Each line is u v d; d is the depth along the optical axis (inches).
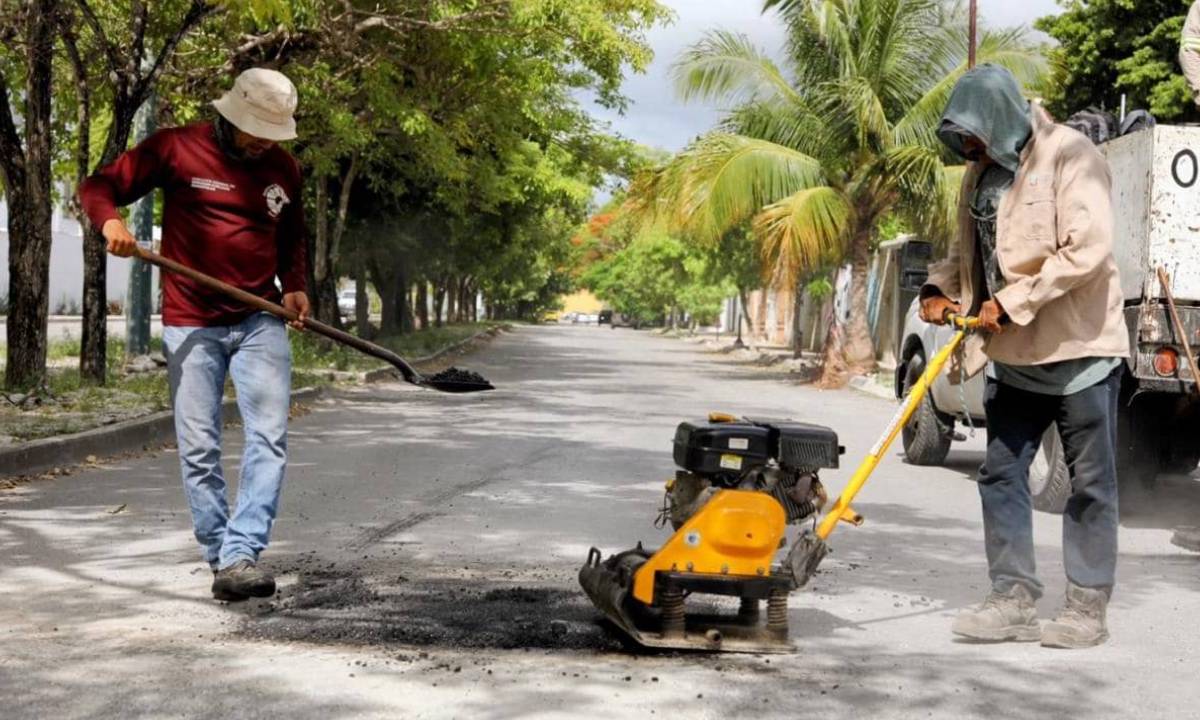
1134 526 345.4
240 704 161.9
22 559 253.4
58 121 782.5
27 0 546.0
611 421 613.0
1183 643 208.8
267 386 226.4
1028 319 202.4
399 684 171.3
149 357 731.4
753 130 1019.9
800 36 1015.0
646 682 175.3
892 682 180.5
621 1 784.9
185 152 223.3
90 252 623.5
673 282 2203.5
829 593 242.2
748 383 1024.2
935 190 948.0
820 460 192.4
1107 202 204.7
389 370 909.2
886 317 1327.5
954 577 262.7
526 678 175.5
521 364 1243.8
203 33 687.1
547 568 255.8
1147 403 354.3
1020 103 206.2
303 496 348.8
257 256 228.1
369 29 733.3
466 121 945.5
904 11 981.8
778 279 975.6
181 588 228.1
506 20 741.9
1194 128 334.0
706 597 228.1
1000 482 212.1
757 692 172.9
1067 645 204.2
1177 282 336.2
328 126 844.0
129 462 415.8
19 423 449.1
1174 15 1075.3
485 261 1539.1
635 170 1162.0
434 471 409.4
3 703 160.7
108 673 174.4
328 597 222.7
